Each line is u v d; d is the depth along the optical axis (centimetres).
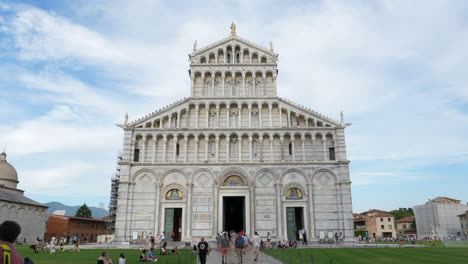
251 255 3947
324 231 5509
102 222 12712
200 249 2662
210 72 6316
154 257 3362
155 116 6038
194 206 5619
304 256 3600
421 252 4009
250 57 6444
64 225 10475
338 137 5916
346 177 5703
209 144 5956
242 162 5775
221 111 6141
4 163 9788
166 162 5769
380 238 9362
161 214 5584
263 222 5559
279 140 5978
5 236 771
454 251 4141
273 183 5731
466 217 10619
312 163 5797
